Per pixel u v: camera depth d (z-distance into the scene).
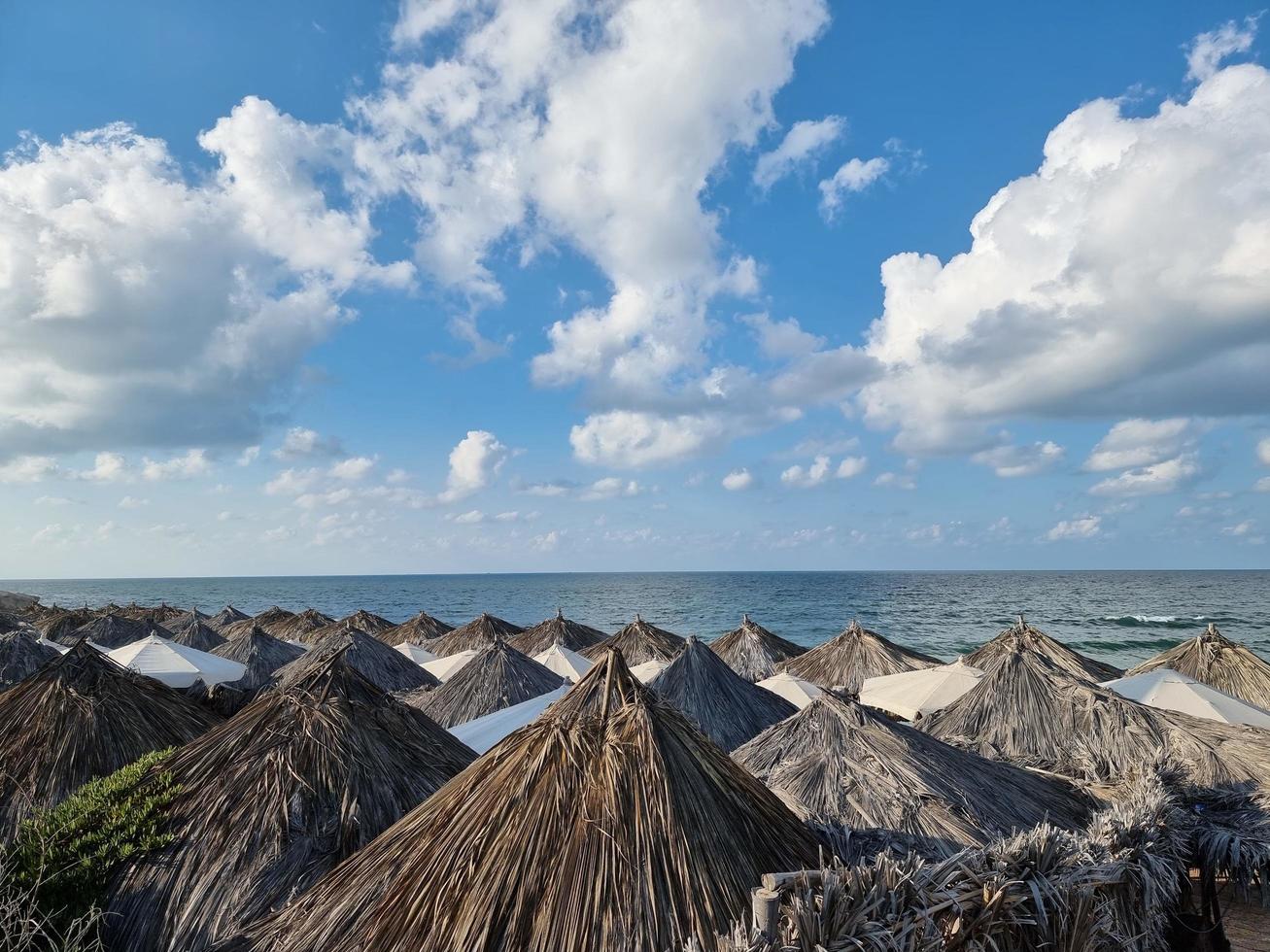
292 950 4.00
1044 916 3.56
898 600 101.06
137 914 4.67
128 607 30.67
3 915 4.21
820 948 2.96
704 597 118.75
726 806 4.27
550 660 16.94
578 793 4.05
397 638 25.92
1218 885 6.17
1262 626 59.31
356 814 5.19
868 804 5.91
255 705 6.05
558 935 3.58
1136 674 12.77
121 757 6.46
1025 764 8.45
